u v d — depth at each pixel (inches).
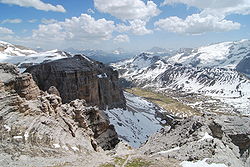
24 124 2620.6
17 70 3577.8
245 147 2859.3
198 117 3572.8
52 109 3353.8
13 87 3191.4
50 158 2313.0
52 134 2797.7
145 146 3634.4
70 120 3513.8
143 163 2556.6
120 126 7642.7
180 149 2765.7
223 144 2751.0
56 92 5191.9
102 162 2564.0
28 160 2112.5
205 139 2780.5
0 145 2172.7
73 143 2970.0
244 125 3043.8
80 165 2326.5
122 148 3791.8
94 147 3587.6
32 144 2405.3
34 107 3016.7
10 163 1967.3
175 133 3538.4
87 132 3742.6
